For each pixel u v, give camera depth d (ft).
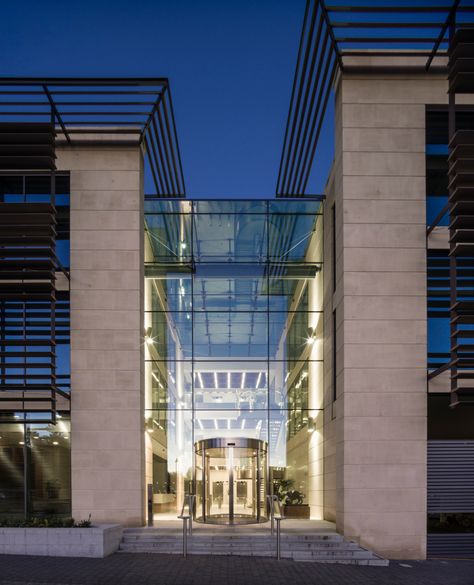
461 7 51.93
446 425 56.90
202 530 56.90
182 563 45.83
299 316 73.00
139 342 61.16
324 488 67.87
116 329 61.26
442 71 59.00
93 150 63.46
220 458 66.80
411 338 56.49
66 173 63.82
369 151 58.54
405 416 55.42
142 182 65.67
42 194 65.41
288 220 74.69
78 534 48.47
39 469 60.49
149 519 60.08
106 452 59.31
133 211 62.80
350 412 55.42
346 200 58.08
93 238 62.39
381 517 53.88
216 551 50.39
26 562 45.14
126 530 55.67
